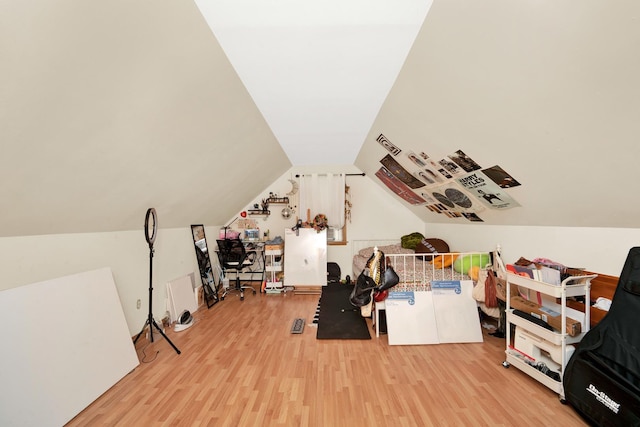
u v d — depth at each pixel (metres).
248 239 5.01
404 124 2.65
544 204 2.25
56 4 0.98
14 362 1.58
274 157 4.19
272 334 3.00
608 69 1.13
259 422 1.70
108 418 1.75
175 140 2.19
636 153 1.36
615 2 0.94
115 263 2.65
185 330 3.12
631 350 1.49
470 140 2.16
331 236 5.38
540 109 1.51
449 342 2.76
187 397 1.95
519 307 2.30
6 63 1.02
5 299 1.62
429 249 4.09
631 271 1.61
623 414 1.42
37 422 1.58
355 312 3.67
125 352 2.28
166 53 1.51
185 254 3.94
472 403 1.86
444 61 1.70
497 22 1.27
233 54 1.86
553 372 1.98
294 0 1.41
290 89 2.34
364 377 2.18
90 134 1.57
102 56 1.27
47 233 2.01
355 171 5.35
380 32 1.66
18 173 1.44
